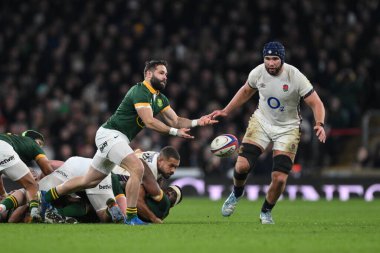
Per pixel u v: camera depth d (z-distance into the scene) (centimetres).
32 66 7688
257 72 3362
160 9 8006
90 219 3550
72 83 7512
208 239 2691
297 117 3375
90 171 3347
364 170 7000
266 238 2730
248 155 3381
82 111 7194
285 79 3294
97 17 8062
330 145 7050
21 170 3369
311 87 3300
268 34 7706
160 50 7662
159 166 3503
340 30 7888
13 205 3384
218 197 6681
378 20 7969
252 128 3400
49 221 3400
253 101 7206
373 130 7119
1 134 3450
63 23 8125
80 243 2556
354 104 7156
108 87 7369
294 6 8006
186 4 8044
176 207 5238
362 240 2697
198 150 6800
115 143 3241
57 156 6894
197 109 7069
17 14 8262
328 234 2898
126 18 7919
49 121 7125
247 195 6675
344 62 7506
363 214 4509
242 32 7662
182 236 2781
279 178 3297
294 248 2453
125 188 3397
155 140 6856
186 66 7500
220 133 6956
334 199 6669
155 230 3000
